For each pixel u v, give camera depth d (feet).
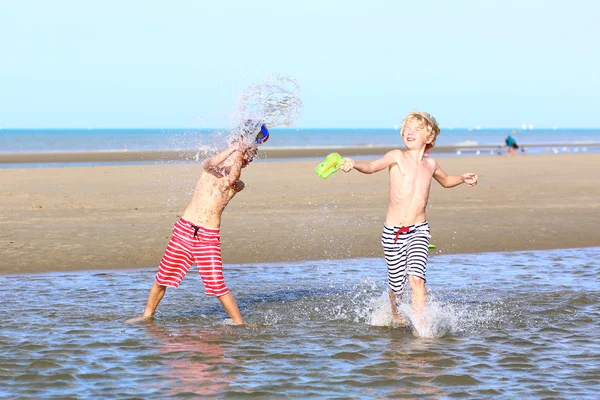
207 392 31.48
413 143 45.34
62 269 60.75
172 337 40.70
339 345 39.29
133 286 54.85
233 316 44.50
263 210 94.02
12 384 32.09
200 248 44.29
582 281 57.72
